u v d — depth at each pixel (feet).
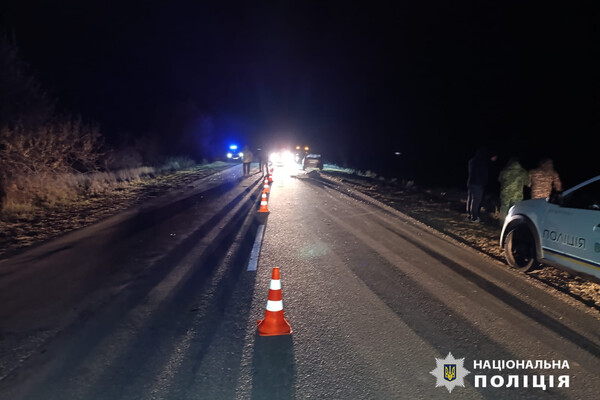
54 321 17.34
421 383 12.89
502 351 14.76
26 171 50.93
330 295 19.83
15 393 12.55
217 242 30.48
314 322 16.99
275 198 53.42
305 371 13.55
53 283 21.89
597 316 17.60
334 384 12.85
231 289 20.84
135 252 27.89
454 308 18.31
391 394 12.37
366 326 16.61
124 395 12.44
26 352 14.89
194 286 21.29
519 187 35.70
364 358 14.29
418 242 30.09
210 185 69.97
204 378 13.23
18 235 32.96
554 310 18.15
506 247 24.29
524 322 16.98
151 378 13.25
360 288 20.74
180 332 16.28
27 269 24.29
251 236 32.27
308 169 101.50
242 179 81.25
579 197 20.77
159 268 24.34
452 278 22.18
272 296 16.14
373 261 25.32
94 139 66.59
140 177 81.71
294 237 31.81
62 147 57.36
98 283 21.85
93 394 12.49
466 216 40.63
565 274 23.07
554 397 12.32
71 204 48.62
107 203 49.85
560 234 20.62
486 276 22.56
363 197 54.60
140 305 18.89
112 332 16.31
